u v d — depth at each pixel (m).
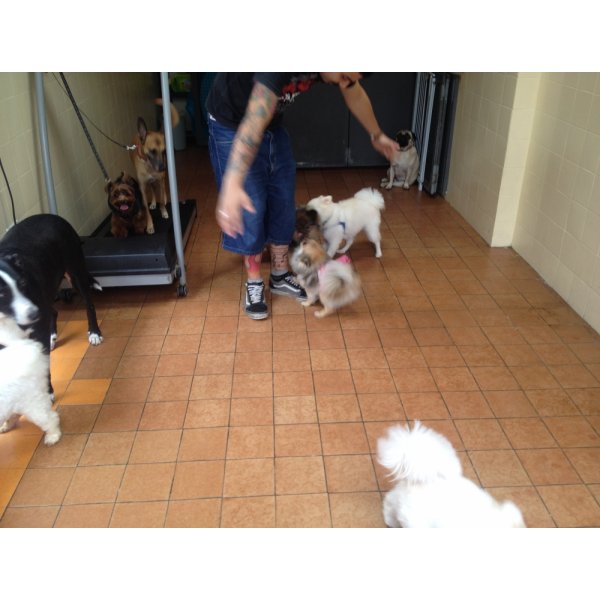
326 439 2.13
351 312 3.02
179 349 2.69
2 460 2.03
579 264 2.95
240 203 1.71
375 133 2.29
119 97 4.81
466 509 1.51
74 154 3.67
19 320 2.05
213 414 2.26
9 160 2.75
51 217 2.48
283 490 1.91
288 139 2.80
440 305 3.08
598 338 2.76
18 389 1.92
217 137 2.62
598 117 2.75
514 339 2.75
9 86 2.76
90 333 2.71
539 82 3.32
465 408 2.28
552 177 3.22
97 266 2.95
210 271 3.48
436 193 4.87
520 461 2.02
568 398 2.33
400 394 2.37
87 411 2.27
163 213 3.81
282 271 3.17
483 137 3.89
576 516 1.81
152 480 1.95
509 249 3.79
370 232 3.61
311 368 2.54
